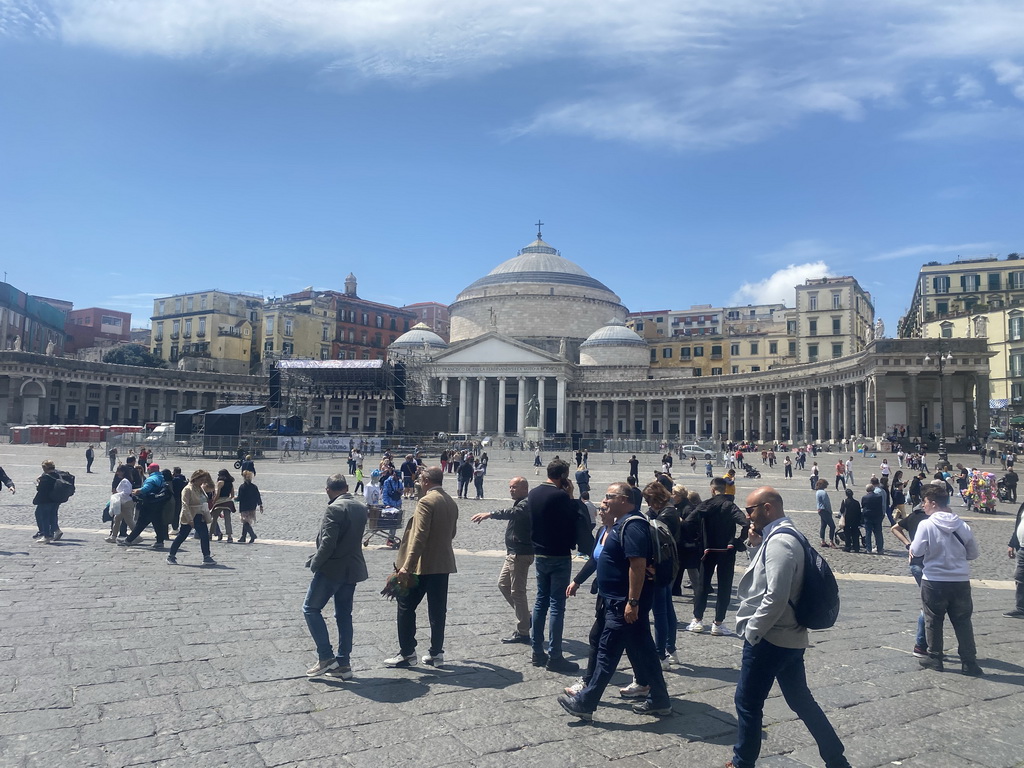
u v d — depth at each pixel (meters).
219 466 52.34
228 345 121.44
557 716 7.37
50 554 16.69
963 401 68.50
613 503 7.75
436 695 7.84
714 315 141.38
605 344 117.06
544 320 123.88
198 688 7.79
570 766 6.21
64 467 48.34
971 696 8.32
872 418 69.69
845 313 104.31
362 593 13.61
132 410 103.56
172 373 102.25
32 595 12.15
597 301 127.19
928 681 8.84
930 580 9.38
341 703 7.50
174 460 57.78
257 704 7.38
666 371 123.88
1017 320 79.75
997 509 33.62
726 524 11.31
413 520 8.83
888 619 12.55
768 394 91.06
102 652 8.95
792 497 36.44
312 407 83.81
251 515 20.45
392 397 82.81
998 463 52.53
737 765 6.12
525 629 10.08
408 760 6.18
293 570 15.73
